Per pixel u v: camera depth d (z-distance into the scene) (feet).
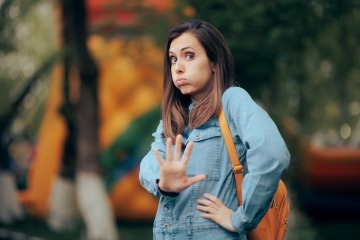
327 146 73.10
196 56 9.70
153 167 9.77
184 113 10.09
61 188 65.16
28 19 68.33
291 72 48.91
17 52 60.39
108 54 66.23
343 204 68.69
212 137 9.52
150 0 49.90
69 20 55.31
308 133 78.18
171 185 8.86
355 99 73.87
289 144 60.90
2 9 54.60
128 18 55.77
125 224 68.44
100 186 56.65
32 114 80.07
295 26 37.86
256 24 36.91
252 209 8.88
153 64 58.49
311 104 72.84
